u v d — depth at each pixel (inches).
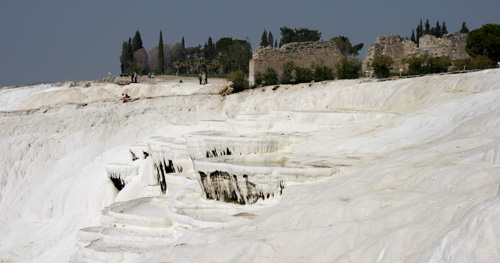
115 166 1755.7
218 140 1317.7
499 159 753.0
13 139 2252.7
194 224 1044.5
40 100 2743.6
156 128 2319.1
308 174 1019.9
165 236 1190.3
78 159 2182.6
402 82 1670.8
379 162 998.4
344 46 4434.1
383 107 1622.8
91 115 2348.7
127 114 2391.7
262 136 1311.5
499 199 618.2
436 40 2635.3
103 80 3100.4
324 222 815.1
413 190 801.6
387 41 2559.1
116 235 1209.4
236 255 808.3
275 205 1022.4
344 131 1316.4
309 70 2415.1
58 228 1802.4
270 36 5167.3
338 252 740.0
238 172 1087.0
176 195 1243.8
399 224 722.8
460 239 608.1
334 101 1871.3
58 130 2314.2
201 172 1170.6
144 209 1316.4
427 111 1296.8
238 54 4170.8
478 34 2406.5
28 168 2164.1
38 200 1963.6
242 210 1072.2
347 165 1026.7
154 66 5054.1
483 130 978.7
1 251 1662.2
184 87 2659.9
